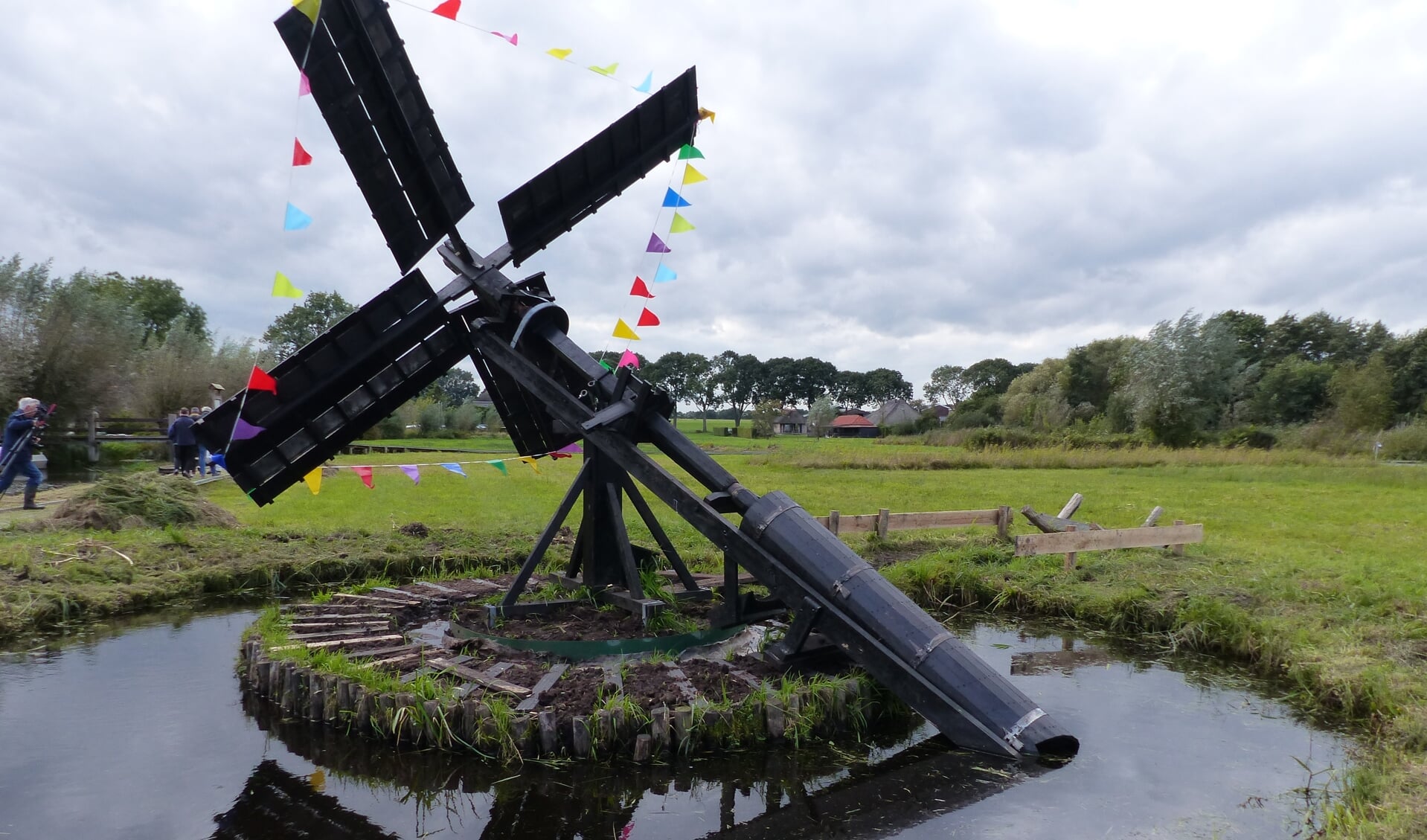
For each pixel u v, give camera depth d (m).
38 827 4.27
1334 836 3.82
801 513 6.17
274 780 4.89
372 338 6.62
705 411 155.12
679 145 7.30
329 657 6.12
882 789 4.77
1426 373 59.88
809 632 5.99
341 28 5.06
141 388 34.97
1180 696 6.43
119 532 11.28
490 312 7.07
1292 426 49.75
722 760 5.16
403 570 10.28
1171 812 4.42
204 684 6.49
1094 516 16.08
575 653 6.39
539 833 4.32
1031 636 8.34
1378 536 13.42
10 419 13.49
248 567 9.67
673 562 7.85
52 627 8.04
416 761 5.13
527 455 8.97
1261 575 9.38
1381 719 5.67
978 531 13.21
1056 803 4.54
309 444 7.15
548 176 6.55
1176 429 45.00
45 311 25.91
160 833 4.24
